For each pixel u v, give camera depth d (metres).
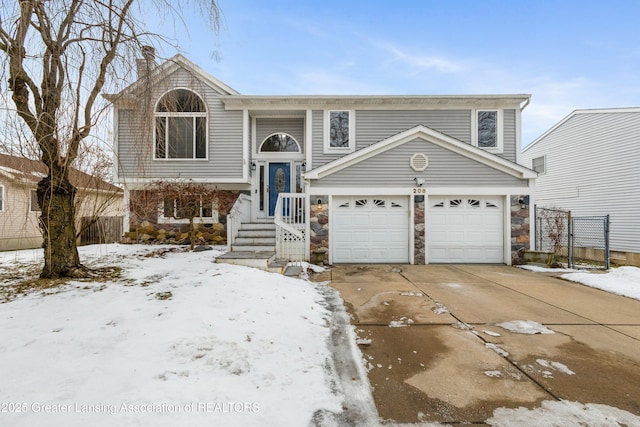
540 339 3.58
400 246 8.88
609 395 2.47
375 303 4.98
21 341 2.84
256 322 3.61
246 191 10.76
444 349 3.31
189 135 10.05
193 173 10.02
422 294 5.52
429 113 10.34
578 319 4.26
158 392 2.21
